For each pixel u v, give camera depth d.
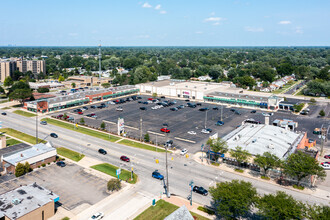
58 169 84.12
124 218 59.28
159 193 70.06
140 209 62.72
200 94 189.88
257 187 72.44
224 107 169.88
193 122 135.62
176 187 72.88
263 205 52.25
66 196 68.62
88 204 65.12
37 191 64.69
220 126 128.88
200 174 80.12
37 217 57.38
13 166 81.94
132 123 133.75
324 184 75.44
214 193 57.16
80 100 172.50
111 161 89.44
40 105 152.62
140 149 99.81
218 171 82.12
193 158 91.75
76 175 80.12
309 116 150.75
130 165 86.38
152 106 171.38
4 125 130.00
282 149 85.50
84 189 72.25
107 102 181.50
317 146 106.50
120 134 115.75
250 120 134.00
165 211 61.81
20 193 63.53
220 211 55.78
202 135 116.06
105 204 65.06
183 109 163.75
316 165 70.56
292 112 159.12
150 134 117.06
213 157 89.62
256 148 84.19
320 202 65.50
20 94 167.38
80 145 103.62
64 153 96.06
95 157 92.69
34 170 83.81
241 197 54.03
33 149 91.12
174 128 125.69
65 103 164.25
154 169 83.56
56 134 114.31
